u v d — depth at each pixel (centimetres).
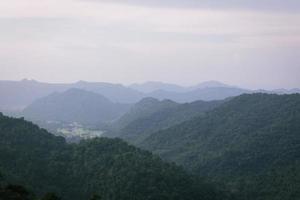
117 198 14988
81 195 15100
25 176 14662
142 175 15875
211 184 18350
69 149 18050
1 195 9581
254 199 18850
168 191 15538
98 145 18100
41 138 18262
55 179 15575
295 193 18175
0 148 16038
